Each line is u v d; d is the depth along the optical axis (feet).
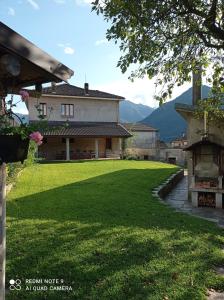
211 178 38.58
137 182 48.01
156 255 18.51
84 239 20.44
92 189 40.55
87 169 66.18
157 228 23.72
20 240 19.97
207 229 24.66
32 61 10.12
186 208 36.99
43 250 18.38
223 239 22.41
